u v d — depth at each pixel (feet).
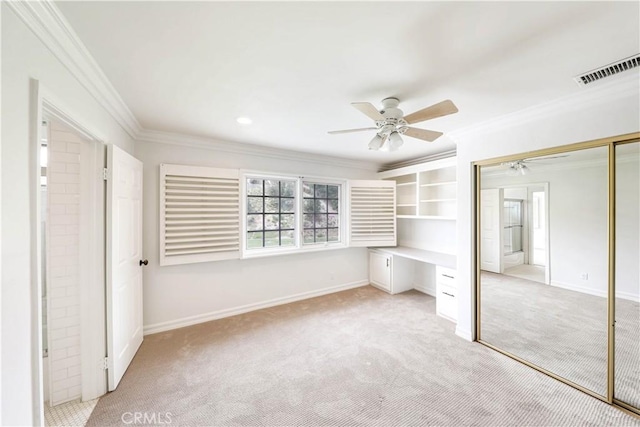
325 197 13.80
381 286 14.23
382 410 5.62
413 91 5.99
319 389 6.29
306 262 12.92
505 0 3.32
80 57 4.43
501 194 8.66
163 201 9.18
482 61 4.77
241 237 10.77
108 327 6.13
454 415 5.46
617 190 6.57
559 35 4.01
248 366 7.22
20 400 3.08
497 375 6.77
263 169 11.51
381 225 14.17
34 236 3.32
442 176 12.90
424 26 3.81
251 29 3.90
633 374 6.53
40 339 3.38
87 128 5.15
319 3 3.37
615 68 4.97
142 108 7.00
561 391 6.17
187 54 4.56
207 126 8.50
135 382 6.54
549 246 8.36
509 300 8.80
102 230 6.03
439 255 12.32
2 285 2.83
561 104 6.38
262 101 6.56
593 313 7.72
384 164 15.34
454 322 10.02
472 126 8.30
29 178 3.27
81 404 5.80
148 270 9.13
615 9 3.45
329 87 5.81
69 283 5.87
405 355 7.75
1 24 2.82
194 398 6.00
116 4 3.37
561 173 8.00
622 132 5.57
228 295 10.77
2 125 2.85
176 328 9.60
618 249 6.78
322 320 10.24
